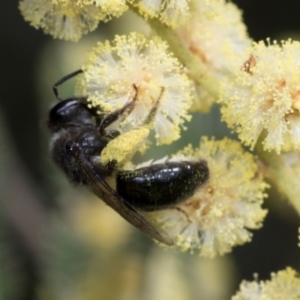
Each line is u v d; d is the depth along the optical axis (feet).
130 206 0.27
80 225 0.32
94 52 0.27
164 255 0.32
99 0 0.26
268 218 0.40
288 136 0.26
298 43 0.27
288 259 0.40
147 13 0.26
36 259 0.34
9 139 0.35
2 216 0.33
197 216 0.27
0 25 0.43
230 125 0.27
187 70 0.27
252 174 0.27
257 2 0.42
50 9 0.27
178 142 0.31
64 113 0.28
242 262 0.40
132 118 0.27
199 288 0.33
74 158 0.28
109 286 0.32
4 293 0.32
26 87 0.43
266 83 0.26
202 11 0.27
